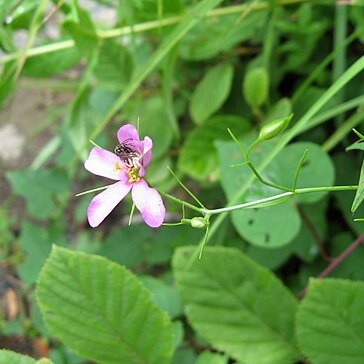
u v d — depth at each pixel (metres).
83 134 0.28
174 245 0.28
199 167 0.27
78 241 0.32
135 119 0.29
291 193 0.17
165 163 0.29
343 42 0.26
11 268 0.34
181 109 0.30
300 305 0.19
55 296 0.20
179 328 0.23
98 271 0.19
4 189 0.37
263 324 0.21
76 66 0.39
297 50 0.28
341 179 0.26
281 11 0.28
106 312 0.20
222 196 0.28
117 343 0.20
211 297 0.21
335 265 0.24
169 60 0.26
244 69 0.30
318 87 0.29
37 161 0.33
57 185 0.33
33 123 0.39
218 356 0.22
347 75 0.19
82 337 0.20
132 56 0.28
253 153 0.23
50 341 0.30
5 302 0.32
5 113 0.39
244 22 0.27
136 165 0.16
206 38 0.27
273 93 0.29
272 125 0.15
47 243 0.31
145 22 0.26
